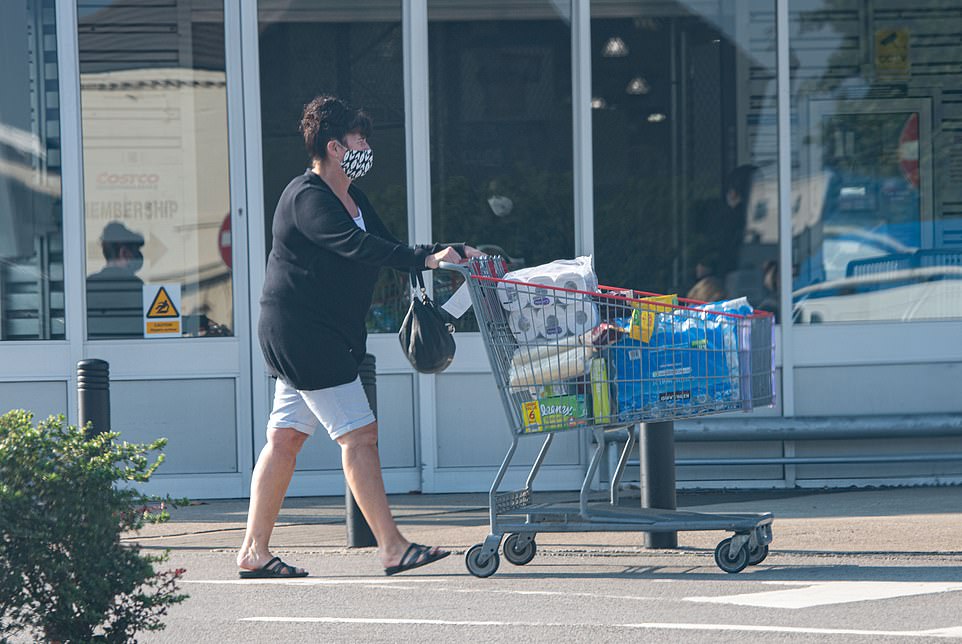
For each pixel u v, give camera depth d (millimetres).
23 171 37812
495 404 37875
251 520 25625
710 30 38094
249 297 37844
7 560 17359
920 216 38406
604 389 24234
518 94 38156
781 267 38062
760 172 38188
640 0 38031
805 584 23719
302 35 37969
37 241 37875
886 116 38375
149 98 38000
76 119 37656
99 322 37906
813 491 37094
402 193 38125
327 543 29875
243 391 37844
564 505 26609
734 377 25375
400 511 34469
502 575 25500
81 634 17734
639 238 38188
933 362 38188
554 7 38094
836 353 38125
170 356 37781
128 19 37875
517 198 38219
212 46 37969
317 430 37688
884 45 38312
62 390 37688
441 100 38062
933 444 37625
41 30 37750
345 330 24578
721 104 38125
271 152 37969
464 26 38031
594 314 24219
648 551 27672
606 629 20188
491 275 24219
